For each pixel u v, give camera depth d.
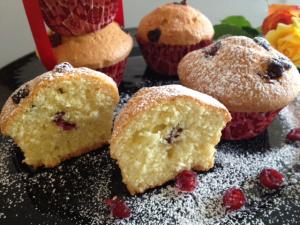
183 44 0.19
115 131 0.14
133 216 0.13
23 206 0.14
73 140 0.16
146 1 0.26
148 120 0.14
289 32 0.20
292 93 0.15
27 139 0.15
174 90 0.14
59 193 0.14
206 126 0.14
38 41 0.17
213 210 0.14
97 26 0.18
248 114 0.16
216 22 0.27
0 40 0.25
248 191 0.14
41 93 0.14
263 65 0.16
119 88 0.20
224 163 0.15
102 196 0.14
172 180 0.15
